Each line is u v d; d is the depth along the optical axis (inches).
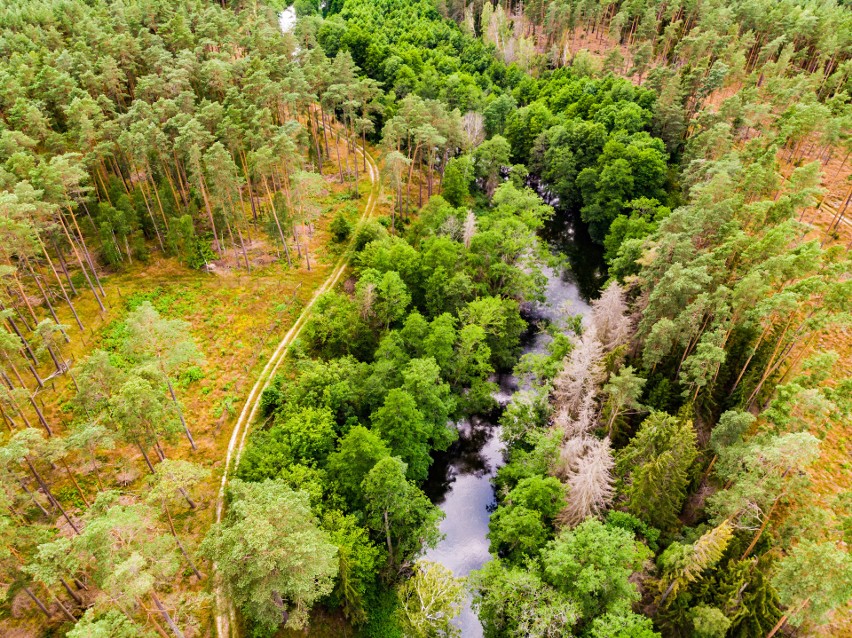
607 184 4242.1
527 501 2160.4
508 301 3270.2
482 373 2974.9
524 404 2699.3
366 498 2175.2
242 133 3772.1
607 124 4867.1
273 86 3887.8
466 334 2869.1
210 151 3201.3
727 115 4345.5
